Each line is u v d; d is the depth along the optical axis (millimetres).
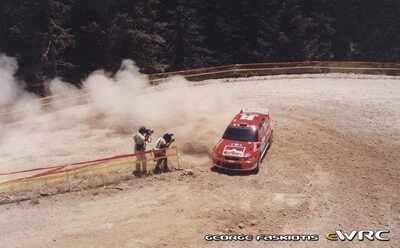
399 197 15039
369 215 14047
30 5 32281
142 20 34250
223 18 40531
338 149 18250
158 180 15859
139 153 15812
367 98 24188
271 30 39094
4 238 12922
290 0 39469
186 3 38156
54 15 33375
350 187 15484
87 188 15594
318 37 42125
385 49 46125
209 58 39250
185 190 15180
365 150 18234
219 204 14297
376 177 16219
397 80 28672
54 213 14117
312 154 17750
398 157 17719
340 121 21062
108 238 12750
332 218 13789
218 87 28000
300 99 24328
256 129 16922
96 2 35969
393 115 21641
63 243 12586
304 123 20875
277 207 14172
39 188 15719
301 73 32812
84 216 13891
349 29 46594
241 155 15859
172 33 38438
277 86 27438
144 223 13422
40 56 34281
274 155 17734
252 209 14031
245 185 15445
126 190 15312
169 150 18234
